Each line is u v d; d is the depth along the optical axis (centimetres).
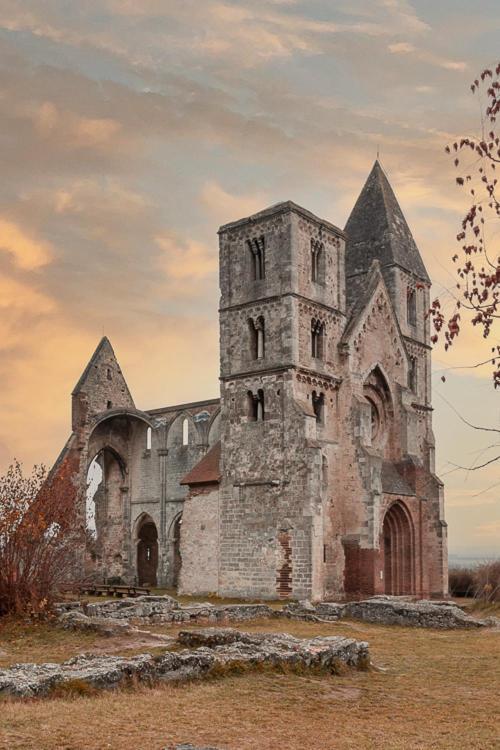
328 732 1597
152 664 1970
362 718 1739
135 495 7888
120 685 1872
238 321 5972
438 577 6406
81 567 5616
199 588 5859
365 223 7381
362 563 5672
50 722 1534
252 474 5659
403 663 2522
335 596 5634
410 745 1498
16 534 3275
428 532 6512
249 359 5869
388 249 7150
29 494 3453
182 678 1980
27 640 2848
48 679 1794
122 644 2698
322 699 1903
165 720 1603
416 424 6612
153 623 3350
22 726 1497
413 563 6306
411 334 7175
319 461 5428
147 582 7925
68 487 3922
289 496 5444
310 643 2353
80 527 4978
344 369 6038
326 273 6084
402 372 6656
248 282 5966
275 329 5753
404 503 6275
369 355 6319
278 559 5422
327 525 5709
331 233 6194
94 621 3003
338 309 6141
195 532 5959
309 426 5478
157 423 7750
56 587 3603
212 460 6131
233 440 5816
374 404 6538
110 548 7975
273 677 2091
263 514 5550
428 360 7331
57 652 2611
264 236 5925
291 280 5722
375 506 5719
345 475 5878
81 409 7575
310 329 5850
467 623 3519
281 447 5541
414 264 7369
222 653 2181
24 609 3206
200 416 7356
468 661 2581
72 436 7538
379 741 1533
